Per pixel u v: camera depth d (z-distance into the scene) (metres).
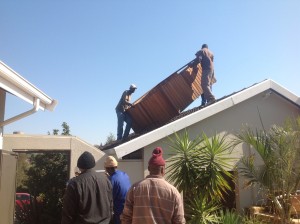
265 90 10.10
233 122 9.84
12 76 4.77
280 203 7.43
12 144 8.36
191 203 7.21
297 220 7.29
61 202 9.88
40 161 11.07
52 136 8.59
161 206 3.50
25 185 11.72
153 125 11.02
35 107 5.80
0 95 5.80
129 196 3.75
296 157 7.27
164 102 10.91
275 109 10.38
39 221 9.32
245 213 9.02
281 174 7.19
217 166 7.35
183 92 11.09
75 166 8.54
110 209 4.36
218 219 7.22
